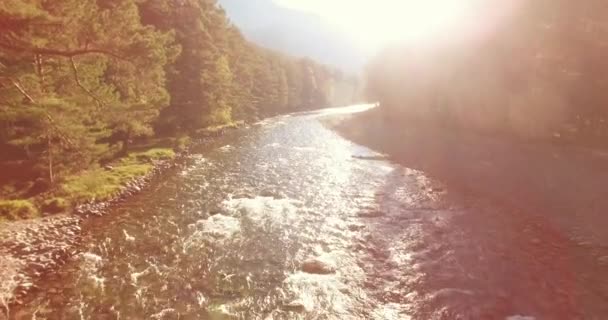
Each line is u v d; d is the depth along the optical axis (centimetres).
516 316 1088
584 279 1286
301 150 3838
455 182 2511
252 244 1584
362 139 4606
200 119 4609
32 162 2348
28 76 1677
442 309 1130
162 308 1129
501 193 2247
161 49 1791
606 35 3578
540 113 3984
